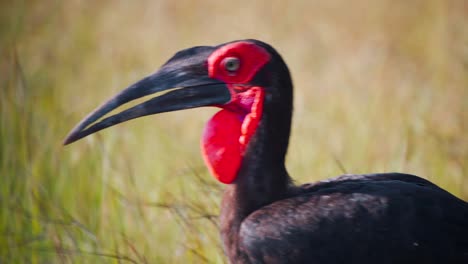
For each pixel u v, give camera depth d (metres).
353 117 13.09
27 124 11.49
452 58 14.98
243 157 7.85
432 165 11.36
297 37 16.89
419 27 17.02
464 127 12.64
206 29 17.56
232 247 7.82
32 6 17.05
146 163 11.84
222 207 7.98
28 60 15.16
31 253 10.20
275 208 7.63
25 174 10.88
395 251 7.23
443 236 7.29
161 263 9.70
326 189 7.77
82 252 9.63
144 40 17.31
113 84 14.98
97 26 17.78
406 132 11.88
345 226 7.33
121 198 10.45
